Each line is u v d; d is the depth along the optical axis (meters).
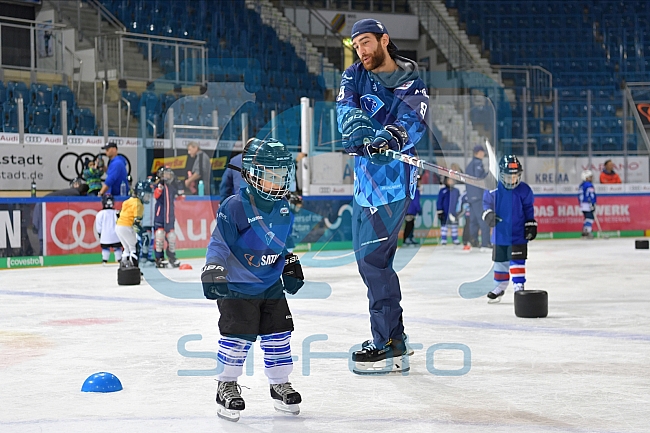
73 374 4.33
